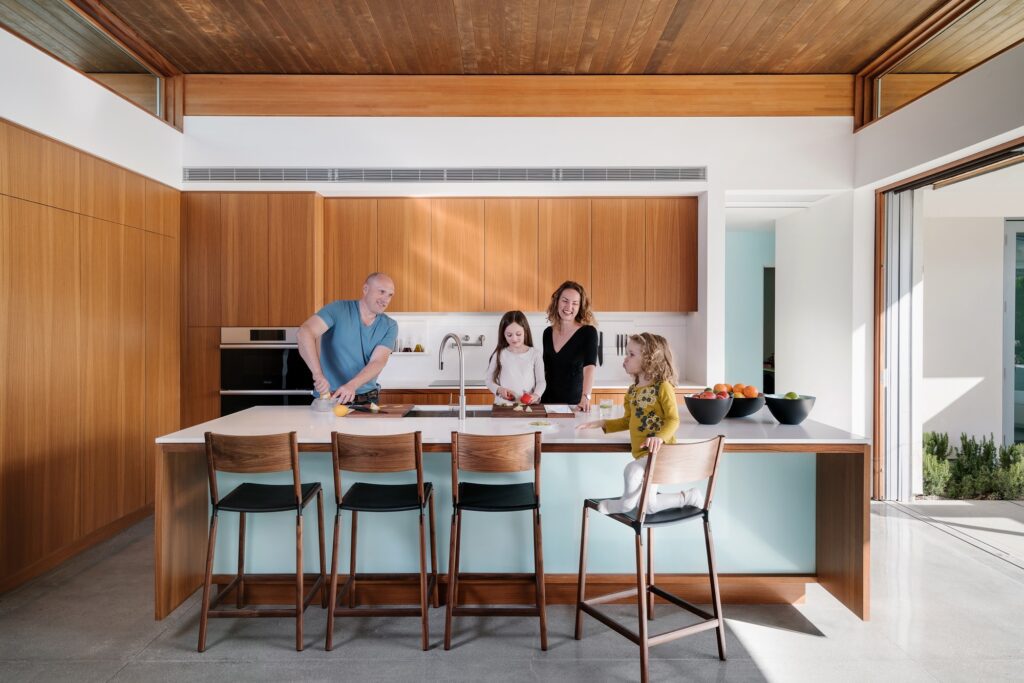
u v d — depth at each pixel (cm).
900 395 437
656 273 485
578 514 273
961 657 233
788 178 448
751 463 276
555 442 245
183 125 448
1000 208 522
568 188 455
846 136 446
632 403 244
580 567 245
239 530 272
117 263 381
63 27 335
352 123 450
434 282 484
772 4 345
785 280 553
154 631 253
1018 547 348
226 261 456
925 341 572
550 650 238
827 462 269
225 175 450
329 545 276
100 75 369
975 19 337
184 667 225
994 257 566
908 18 361
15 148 302
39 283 317
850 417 448
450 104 450
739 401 294
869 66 428
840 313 461
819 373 491
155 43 397
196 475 283
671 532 275
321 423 279
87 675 220
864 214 445
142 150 402
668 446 213
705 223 461
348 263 482
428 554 274
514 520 273
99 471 363
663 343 241
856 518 250
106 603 280
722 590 278
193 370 458
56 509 328
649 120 450
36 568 313
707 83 448
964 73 338
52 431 326
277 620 263
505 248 484
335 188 454
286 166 450
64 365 335
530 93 449
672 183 452
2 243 294
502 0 340
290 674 221
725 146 450
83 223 350
